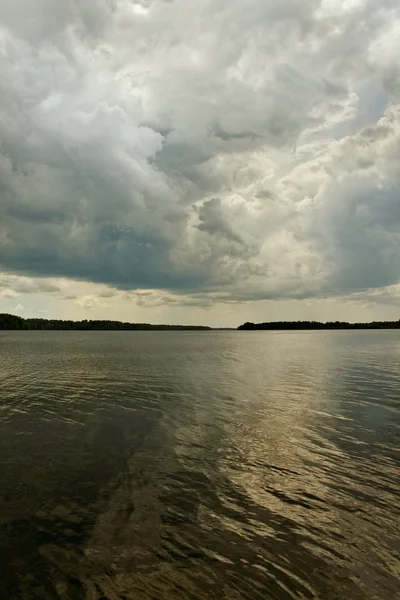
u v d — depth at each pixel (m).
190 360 52.09
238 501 10.88
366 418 19.67
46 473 12.73
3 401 23.64
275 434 17.03
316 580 7.74
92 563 8.20
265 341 125.94
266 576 7.85
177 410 21.52
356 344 93.38
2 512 10.18
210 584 7.62
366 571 8.01
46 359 52.78
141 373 37.50
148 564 8.18
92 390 27.64
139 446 15.47
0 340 124.12
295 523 9.75
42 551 8.57
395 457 14.16
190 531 9.38
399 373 36.75
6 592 7.37
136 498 11.03
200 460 13.98
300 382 31.50
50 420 19.33
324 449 15.11
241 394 26.20
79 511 10.27
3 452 14.67
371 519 9.93
